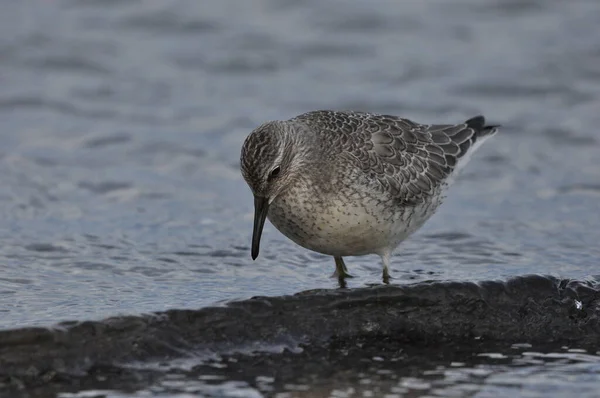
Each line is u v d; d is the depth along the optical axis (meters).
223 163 28.80
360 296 17.81
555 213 25.23
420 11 42.16
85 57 37.00
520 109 33.22
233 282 20.31
